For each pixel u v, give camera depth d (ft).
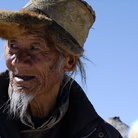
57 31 9.29
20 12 8.68
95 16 10.65
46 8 9.34
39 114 9.90
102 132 10.45
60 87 10.36
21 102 9.18
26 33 9.05
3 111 9.40
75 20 9.73
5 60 9.29
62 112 10.00
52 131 10.09
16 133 9.36
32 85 9.16
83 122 10.37
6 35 9.00
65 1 9.62
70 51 9.54
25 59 9.04
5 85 9.98
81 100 10.61
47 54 9.32
